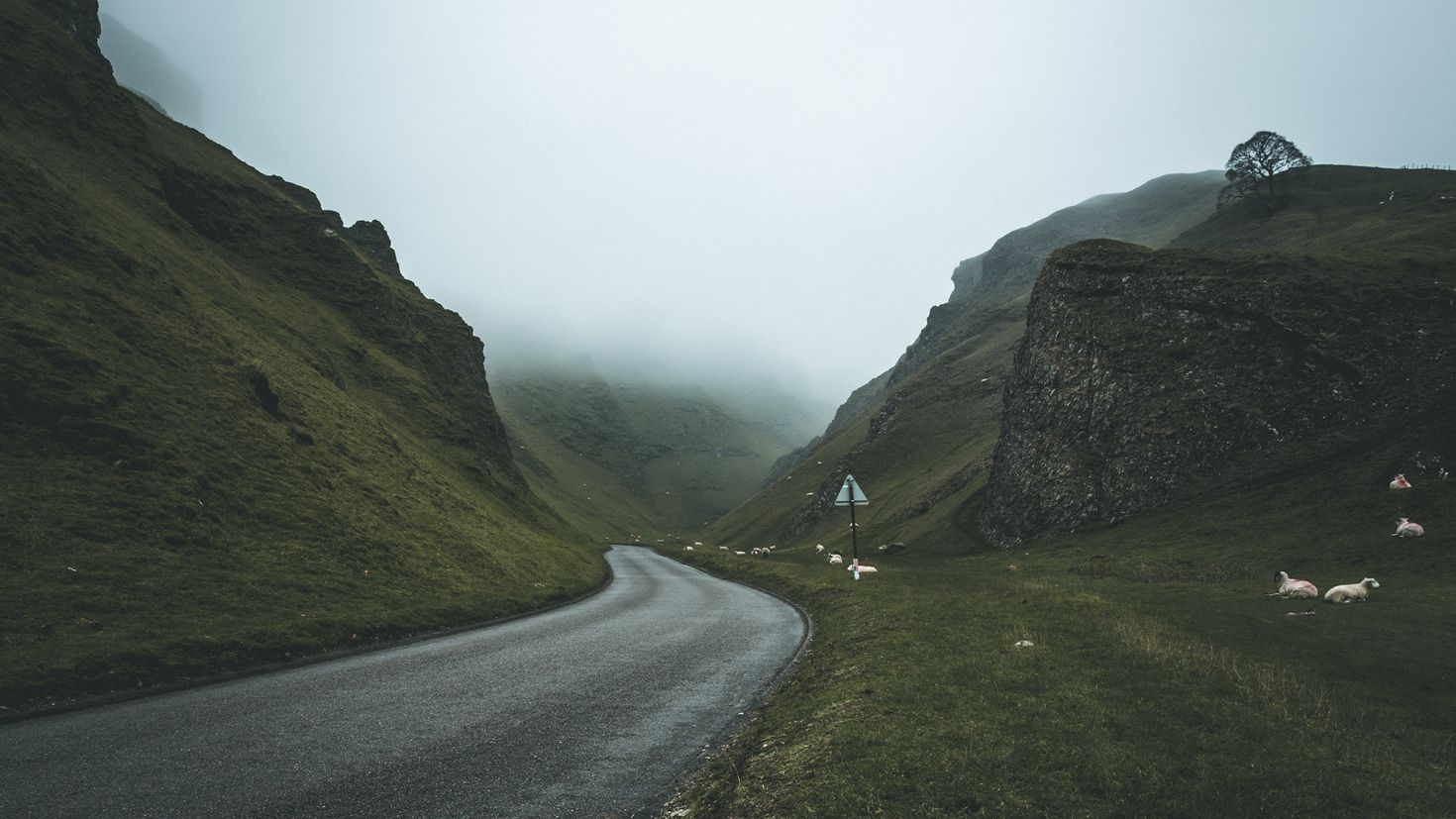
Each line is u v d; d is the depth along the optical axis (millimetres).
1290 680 12930
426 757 10562
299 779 9492
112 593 20312
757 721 12477
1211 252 72625
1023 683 12227
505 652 21172
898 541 95188
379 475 43938
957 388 165000
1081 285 81625
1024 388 84000
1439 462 42531
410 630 25203
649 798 8836
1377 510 40469
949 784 7559
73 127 57812
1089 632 17672
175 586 22125
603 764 10250
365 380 69562
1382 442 47688
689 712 13453
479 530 48062
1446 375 48781
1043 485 71562
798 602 37875
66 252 37656
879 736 9375
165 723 12547
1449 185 100312
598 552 107125
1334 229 100375
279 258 81062
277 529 30078
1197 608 25672
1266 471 52281
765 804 7715
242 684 16141
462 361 102938
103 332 34000
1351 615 23562
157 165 65625
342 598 26234
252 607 22547
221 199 77688
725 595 44156
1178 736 9289
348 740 11477
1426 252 65938
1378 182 115875
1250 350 60656
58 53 61812
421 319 104438
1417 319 53312
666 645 22625
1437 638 19188
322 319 73875
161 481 27750
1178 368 64938
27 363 28625
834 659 17188
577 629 26969
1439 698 12492
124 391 31125
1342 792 7422
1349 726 10367
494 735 11812
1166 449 60594
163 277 43906
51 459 25828
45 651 15953
